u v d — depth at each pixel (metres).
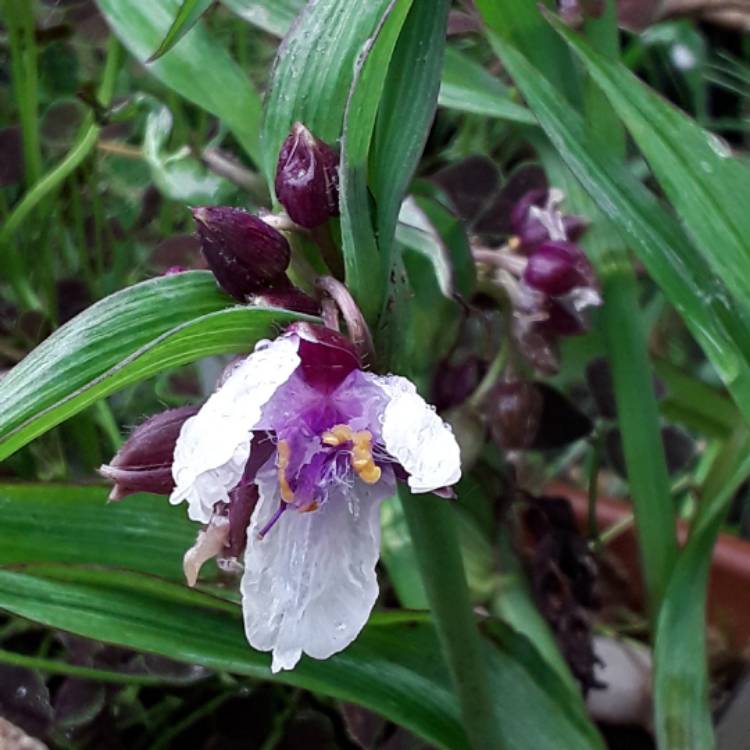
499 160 0.27
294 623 0.10
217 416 0.08
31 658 0.14
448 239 0.15
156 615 0.12
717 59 0.25
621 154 0.16
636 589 0.22
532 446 0.19
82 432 0.20
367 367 0.10
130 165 0.23
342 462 0.10
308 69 0.11
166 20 0.16
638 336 0.16
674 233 0.13
